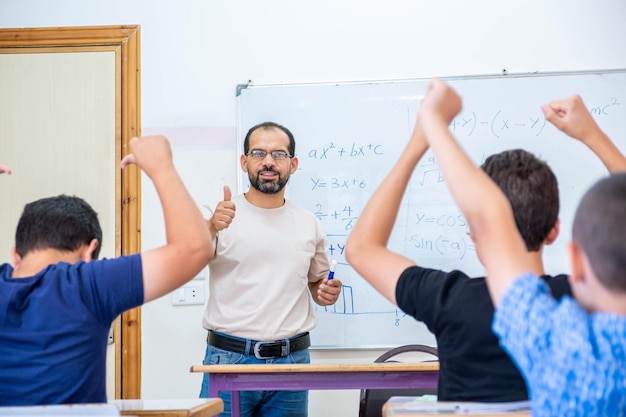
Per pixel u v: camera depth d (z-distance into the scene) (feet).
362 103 10.22
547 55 10.21
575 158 10.05
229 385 6.88
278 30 10.36
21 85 10.43
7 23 10.47
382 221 4.29
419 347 8.80
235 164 10.25
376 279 4.22
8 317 4.07
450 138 3.00
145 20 10.43
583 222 2.69
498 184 4.02
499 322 2.68
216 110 10.32
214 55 10.36
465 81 10.18
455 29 10.27
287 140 8.90
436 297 3.98
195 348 10.09
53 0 10.47
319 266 9.12
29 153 10.37
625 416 2.53
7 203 10.32
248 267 8.53
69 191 10.32
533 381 2.61
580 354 2.53
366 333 10.06
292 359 8.50
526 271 2.72
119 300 4.15
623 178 2.72
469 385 3.81
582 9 10.24
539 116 10.11
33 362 4.01
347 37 10.32
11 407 3.69
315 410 10.10
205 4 10.41
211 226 7.95
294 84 10.25
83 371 4.08
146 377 10.07
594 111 10.09
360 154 10.19
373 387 6.78
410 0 10.32
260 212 8.81
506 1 10.28
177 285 4.20
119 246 10.23
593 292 2.71
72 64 10.44
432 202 10.11
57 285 4.14
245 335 8.38
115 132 10.36
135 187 10.27
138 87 10.36
